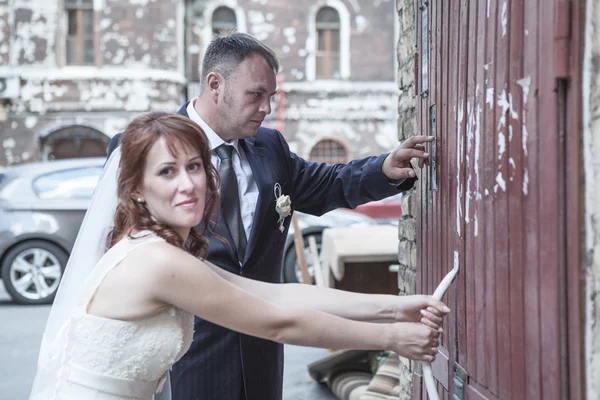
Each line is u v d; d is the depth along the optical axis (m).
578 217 1.33
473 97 1.91
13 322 6.74
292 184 2.77
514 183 1.62
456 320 2.10
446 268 2.21
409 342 1.77
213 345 2.44
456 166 2.08
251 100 2.50
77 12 16.27
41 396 1.94
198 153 1.80
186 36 17.42
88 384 1.74
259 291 2.05
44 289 7.78
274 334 1.75
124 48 16.20
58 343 1.84
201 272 1.72
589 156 1.31
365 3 17.62
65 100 16.16
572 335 1.36
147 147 1.76
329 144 17.75
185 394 2.43
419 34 2.60
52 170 7.98
